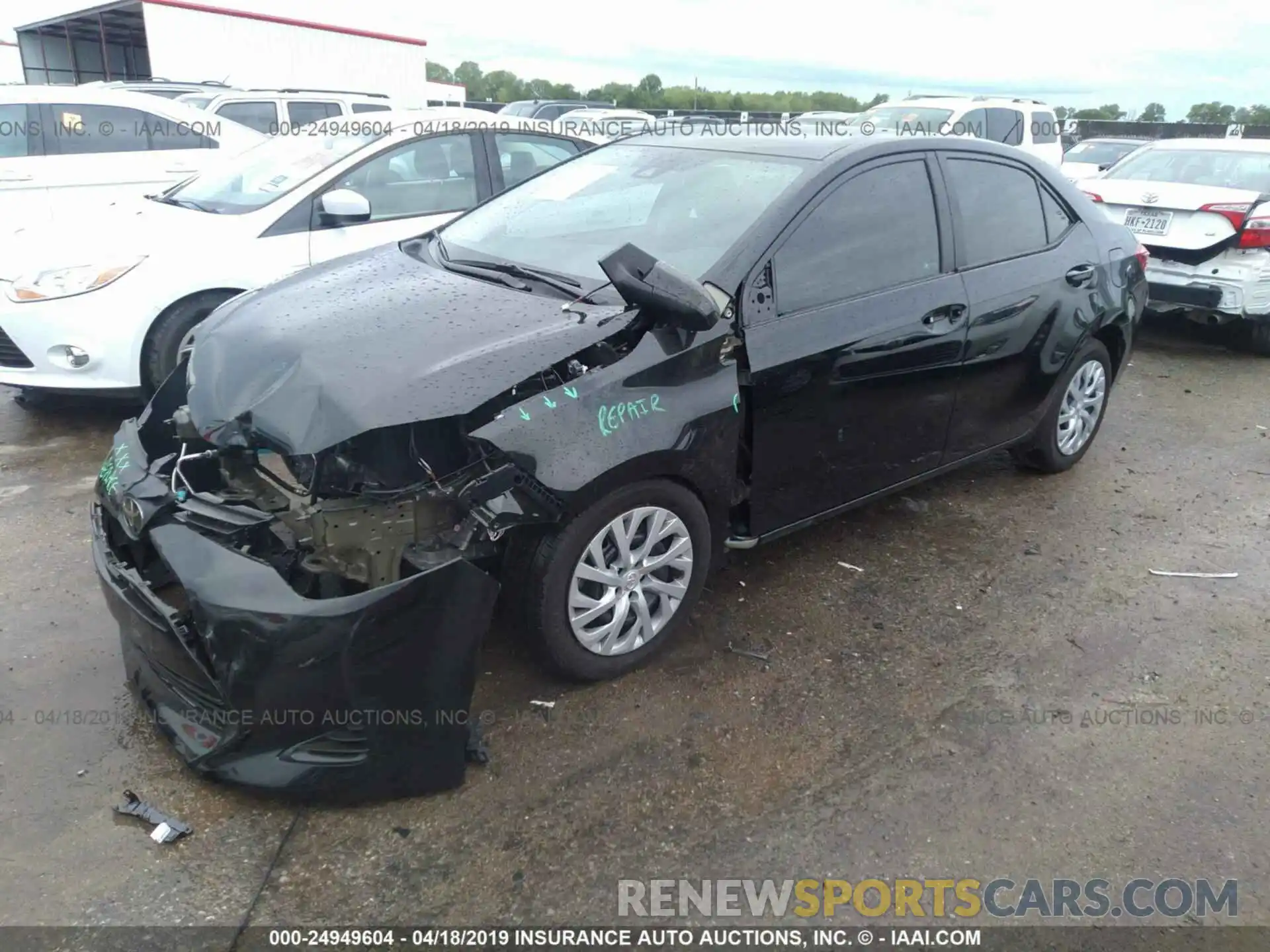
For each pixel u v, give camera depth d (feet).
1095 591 12.91
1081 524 14.90
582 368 9.64
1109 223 16.10
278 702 8.04
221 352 10.00
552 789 8.95
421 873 7.99
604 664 10.25
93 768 8.95
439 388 8.78
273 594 7.97
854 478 12.35
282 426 8.69
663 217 11.81
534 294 10.81
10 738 9.27
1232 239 23.06
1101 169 42.83
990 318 13.23
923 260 12.50
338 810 8.59
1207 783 9.41
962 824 8.77
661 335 9.92
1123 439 18.80
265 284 16.71
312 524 8.63
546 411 9.03
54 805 8.50
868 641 11.52
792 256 11.05
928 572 13.21
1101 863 8.43
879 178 12.14
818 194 11.37
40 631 10.98
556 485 8.94
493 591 8.48
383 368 9.00
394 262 12.25
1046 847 8.57
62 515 13.85
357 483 8.84
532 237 12.44
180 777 8.88
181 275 16.24
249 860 8.04
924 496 15.67
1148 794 9.23
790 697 10.39
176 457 9.97
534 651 9.82
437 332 9.69
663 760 9.38
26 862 7.91
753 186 11.63
